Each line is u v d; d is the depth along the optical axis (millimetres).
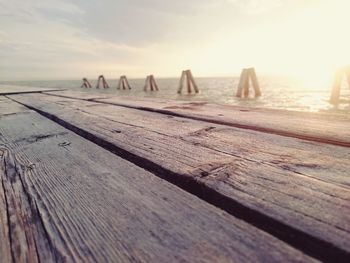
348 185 543
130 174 716
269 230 443
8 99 3113
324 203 479
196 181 606
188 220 475
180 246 407
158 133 1088
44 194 634
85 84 39188
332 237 386
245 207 484
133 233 452
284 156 740
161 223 473
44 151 973
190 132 1086
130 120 1403
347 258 362
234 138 965
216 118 1322
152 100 2379
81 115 1621
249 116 1362
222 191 548
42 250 434
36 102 2600
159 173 716
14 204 594
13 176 753
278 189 543
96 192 620
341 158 703
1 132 1319
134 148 894
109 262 394
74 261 402
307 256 371
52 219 524
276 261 361
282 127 1060
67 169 780
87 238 455
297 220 432
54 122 1557
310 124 1105
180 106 1856
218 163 715
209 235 427
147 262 382
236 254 379
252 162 708
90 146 1011
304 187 546
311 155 738
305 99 14344
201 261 372
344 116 1277
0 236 478
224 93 21781
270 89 25484
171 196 574
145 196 582
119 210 532
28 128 1404
